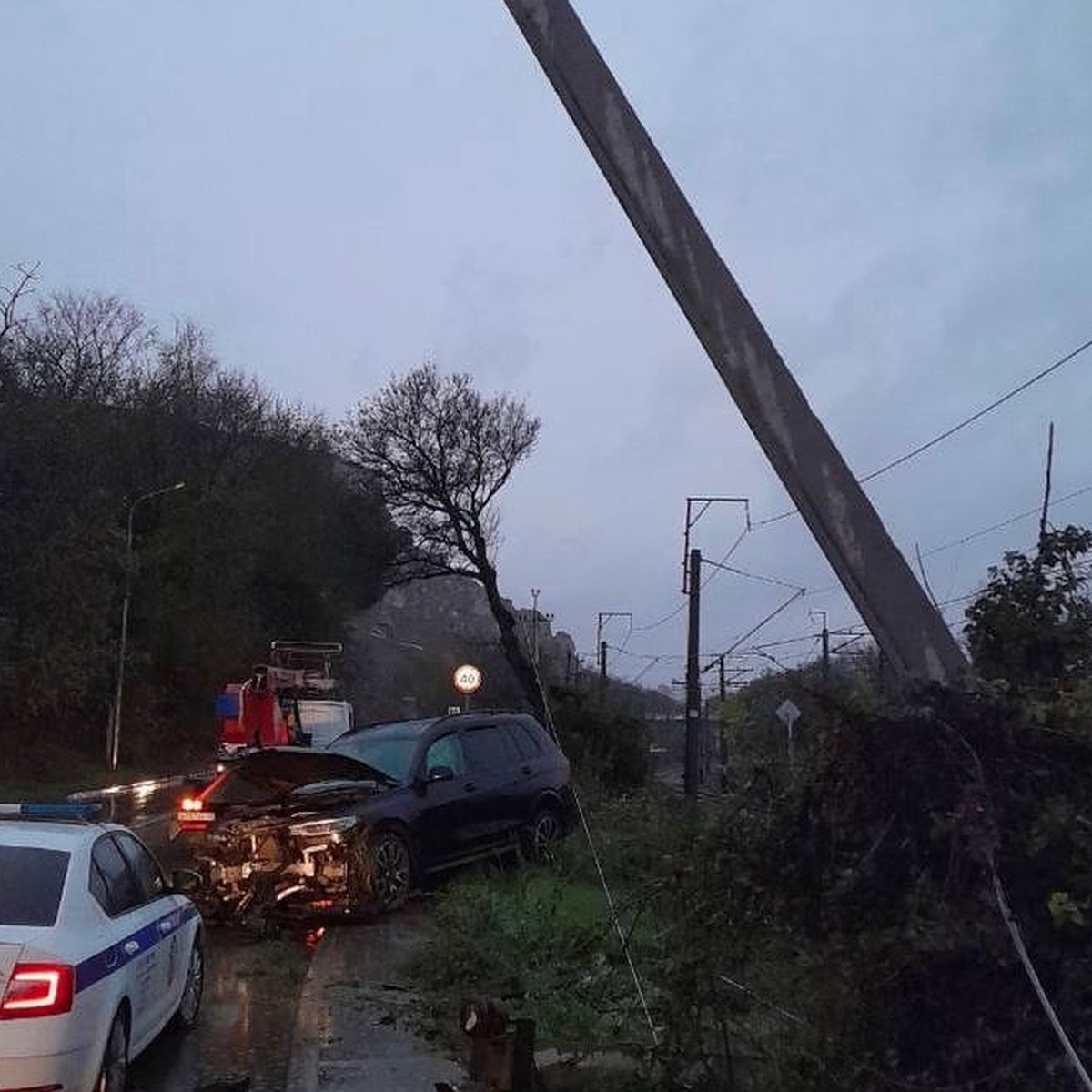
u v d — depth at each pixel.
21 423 37.66
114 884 7.55
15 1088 6.07
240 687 32.81
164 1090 7.36
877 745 3.77
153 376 54.94
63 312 52.09
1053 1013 3.35
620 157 4.03
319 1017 8.43
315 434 59.44
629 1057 6.28
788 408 3.97
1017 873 3.63
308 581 57.19
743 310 3.99
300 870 12.34
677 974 4.60
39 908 6.61
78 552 39.41
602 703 35.44
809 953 4.02
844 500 3.95
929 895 3.62
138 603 49.81
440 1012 8.43
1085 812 3.64
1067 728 3.75
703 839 4.27
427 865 13.42
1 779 39.09
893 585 3.92
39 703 39.16
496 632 66.44
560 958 8.70
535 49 4.07
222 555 53.50
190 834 13.88
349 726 34.78
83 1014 6.35
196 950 8.89
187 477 53.31
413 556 55.16
